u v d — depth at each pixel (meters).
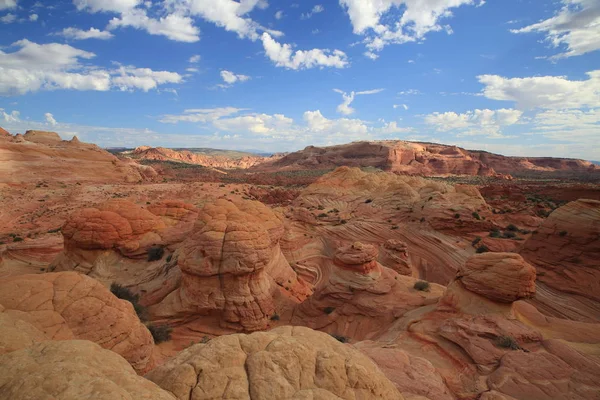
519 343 12.73
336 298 20.98
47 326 8.47
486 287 15.45
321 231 45.66
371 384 6.29
